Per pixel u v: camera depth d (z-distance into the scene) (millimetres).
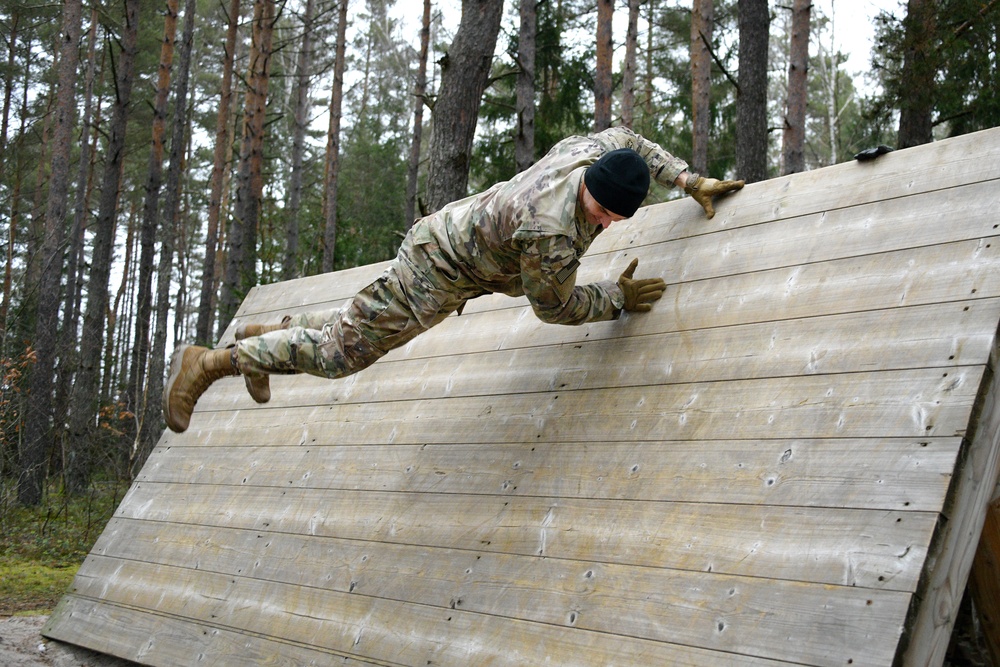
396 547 3811
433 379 4418
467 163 9070
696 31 17453
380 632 3551
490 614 3256
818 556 2594
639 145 3750
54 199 13898
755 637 2566
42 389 13266
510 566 3340
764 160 9922
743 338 3305
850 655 2361
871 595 2422
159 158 17297
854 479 2676
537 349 4039
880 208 3275
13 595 6902
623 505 3180
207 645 4160
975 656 3457
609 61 14094
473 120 9055
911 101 11352
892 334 2916
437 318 3465
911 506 2508
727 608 2682
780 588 2611
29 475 12227
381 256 24281
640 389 3475
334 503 4273
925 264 3004
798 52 11141
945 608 2445
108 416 15352
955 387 2652
